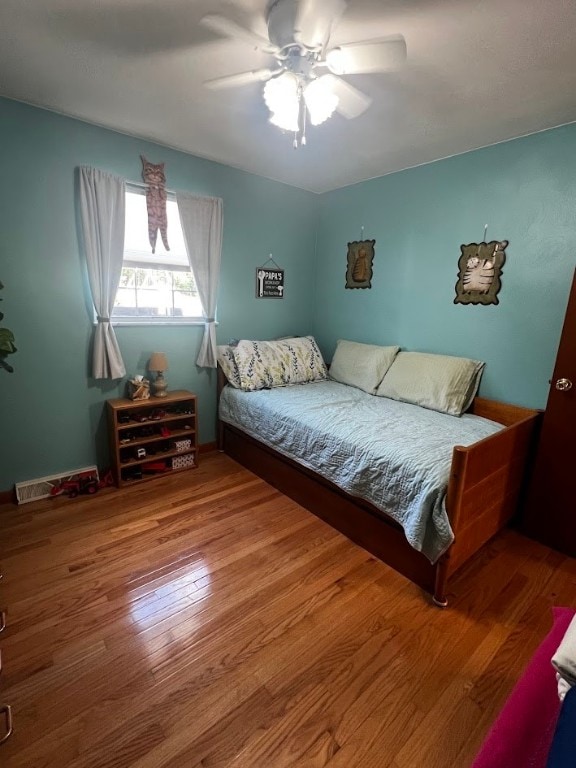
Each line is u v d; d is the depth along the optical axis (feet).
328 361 12.16
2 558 6.15
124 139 7.84
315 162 9.05
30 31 4.78
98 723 3.81
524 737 2.73
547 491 6.77
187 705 4.00
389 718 3.94
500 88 5.69
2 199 6.80
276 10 4.09
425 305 9.32
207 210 9.21
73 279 7.77
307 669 4.44
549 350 7.30
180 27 4.69
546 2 4.01
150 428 9.11
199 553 6.42
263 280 10.93
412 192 9.24
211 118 7.07
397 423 7.38
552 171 6.91
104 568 5.98
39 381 7.73
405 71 5.32
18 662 4.41
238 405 9.48
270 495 8.40
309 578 5.91
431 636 4.94
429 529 5.33
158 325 9.14
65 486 8.07
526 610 5.41
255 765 3.51
